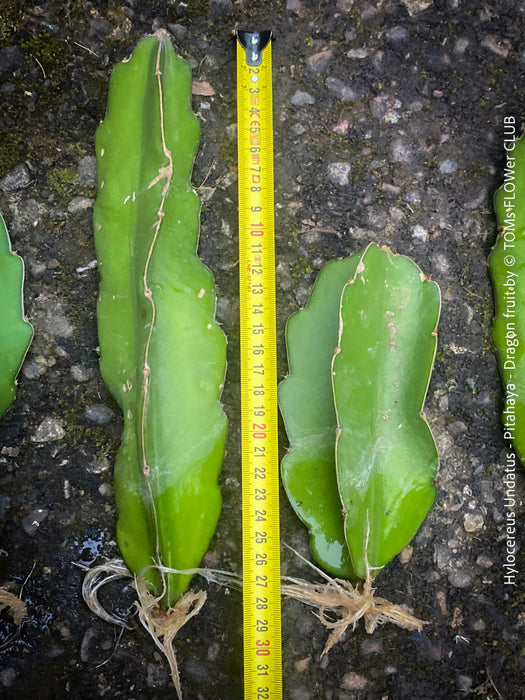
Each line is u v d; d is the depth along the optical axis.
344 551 0.29
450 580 0.31
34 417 0.31
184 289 0.29
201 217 0.32
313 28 0.33
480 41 0.33
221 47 0.32
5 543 0.30
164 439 0.28
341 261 0.31
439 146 0.33
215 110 0.32
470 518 0.32
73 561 0.31
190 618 0.31
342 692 0.31
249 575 0.29
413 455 0.29
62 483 0.31
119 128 0.30
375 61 0.33
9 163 0.31
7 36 0.32
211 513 0.29
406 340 0.29
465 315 0.32
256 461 0.30
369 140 0.33
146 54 0.29
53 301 0.31
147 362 0.27
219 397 0.29
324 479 0.30
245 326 0.30
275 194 0.32
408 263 0.29
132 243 0.29
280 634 0.29
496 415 0.32
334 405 0.28
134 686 0.30
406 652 0.31
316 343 0.30
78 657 0.30
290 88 0.32
